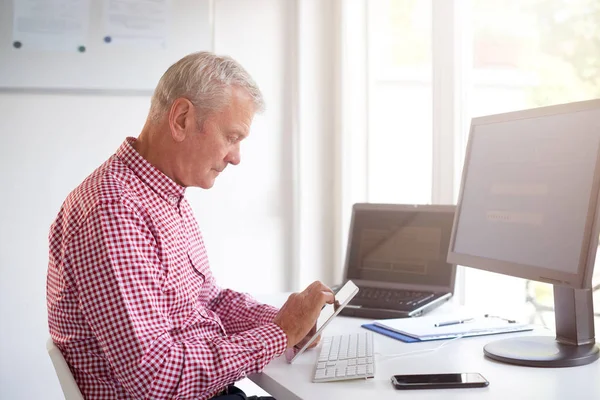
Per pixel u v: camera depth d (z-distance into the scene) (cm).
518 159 138
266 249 263
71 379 114
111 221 117
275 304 181
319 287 131
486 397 102
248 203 261
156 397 111
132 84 248
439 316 164
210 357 116
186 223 150
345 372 116
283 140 263
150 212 129
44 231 245
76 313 119
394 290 189
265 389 121
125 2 246
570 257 121
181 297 130
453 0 226
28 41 240
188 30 251
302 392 108
